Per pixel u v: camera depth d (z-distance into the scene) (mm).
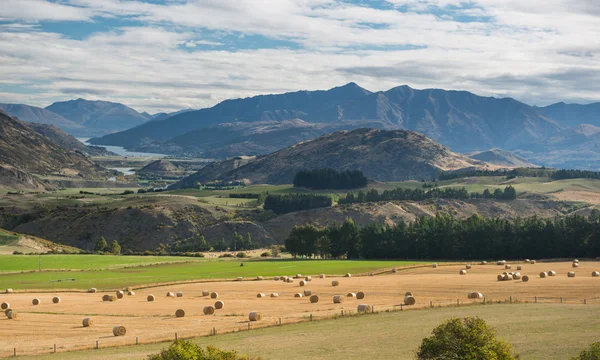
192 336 64625
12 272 138875
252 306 85562
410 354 54344
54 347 59969
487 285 97188
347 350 56625
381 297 89750
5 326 72625
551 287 91312
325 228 196625
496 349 44156
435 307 78000
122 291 107625
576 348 53094
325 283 111188
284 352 56594
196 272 138000
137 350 59094
